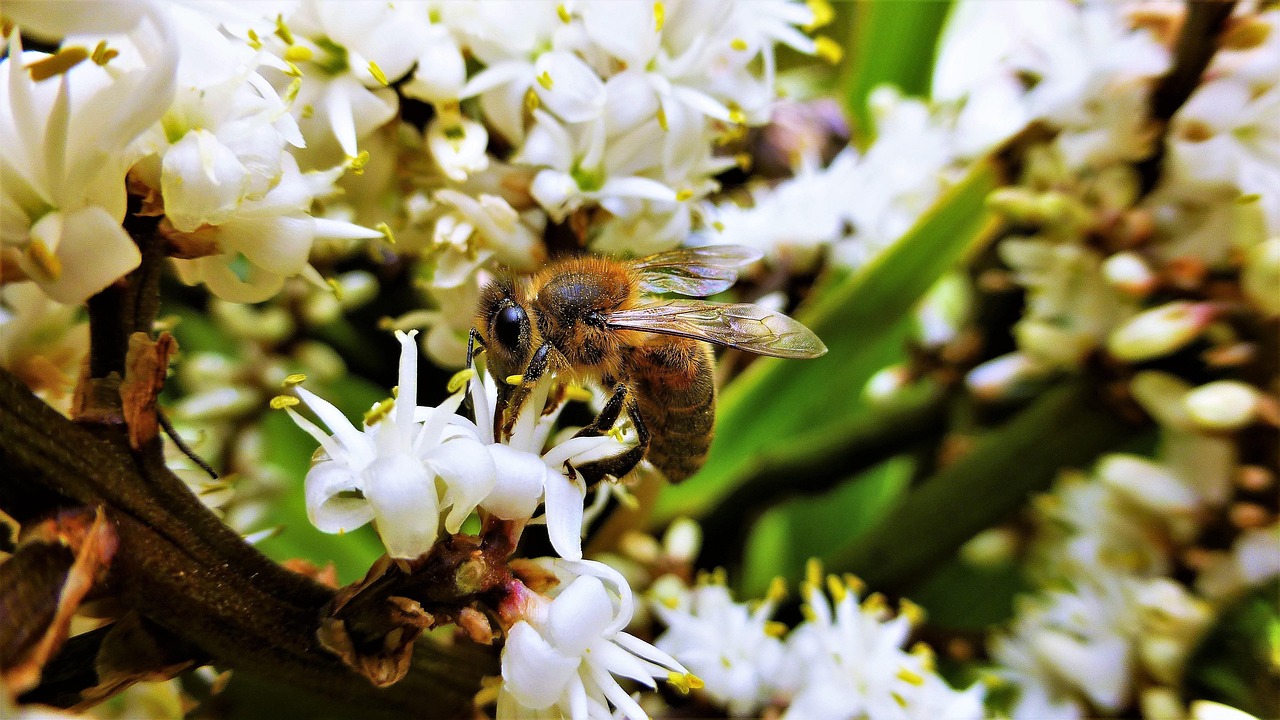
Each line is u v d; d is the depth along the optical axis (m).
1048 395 0.07
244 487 0.07
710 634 0.06
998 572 0.08
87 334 0.05
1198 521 0.06
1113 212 0.06
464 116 0.05
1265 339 0.06
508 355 0.05
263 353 0.07
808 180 0.08
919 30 0.08
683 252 0.06
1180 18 0.06
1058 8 0.06
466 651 0.05
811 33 0.10
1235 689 0.06
